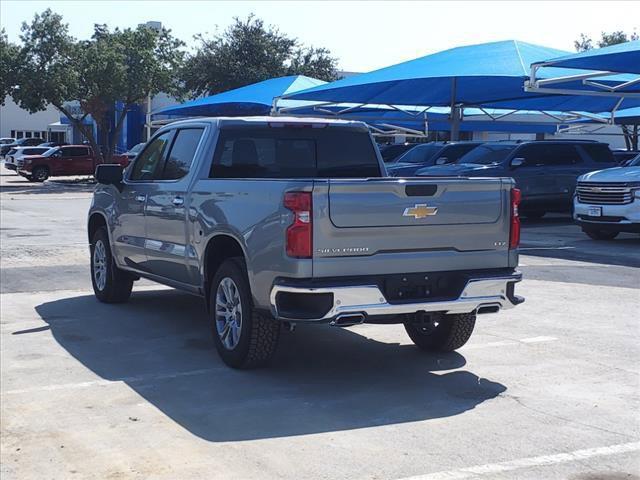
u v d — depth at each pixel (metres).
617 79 21.48
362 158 8.70
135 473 5.05
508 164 21.20
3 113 94.25
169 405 6.36
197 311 9.97
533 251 15.52
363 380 7.02
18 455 5.38
